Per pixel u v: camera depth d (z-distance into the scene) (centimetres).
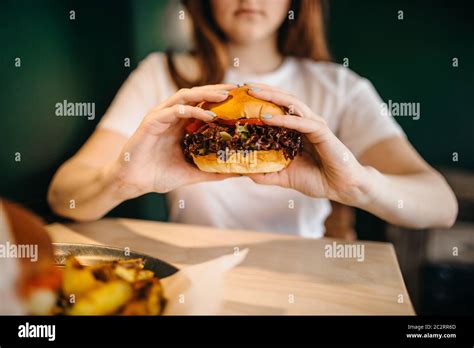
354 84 82
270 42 82
